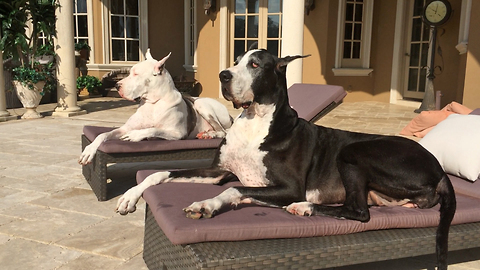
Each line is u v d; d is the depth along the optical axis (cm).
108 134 371
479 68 752
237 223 196
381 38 1075
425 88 951
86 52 1125
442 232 219
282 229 201
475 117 306
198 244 191
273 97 238
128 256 265
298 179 236
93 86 1102
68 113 805
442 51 936
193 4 1180
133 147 362
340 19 1042
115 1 1145
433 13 865
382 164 229
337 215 217
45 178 424
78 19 1141
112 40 1155
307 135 246
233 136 251
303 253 194
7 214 329
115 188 397
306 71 1073
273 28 1060
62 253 267
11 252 267
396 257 213
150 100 385
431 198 232
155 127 390
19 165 470
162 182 258
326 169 243
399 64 1046
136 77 375
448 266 262
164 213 207
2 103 755
